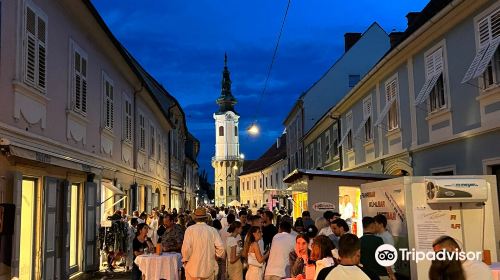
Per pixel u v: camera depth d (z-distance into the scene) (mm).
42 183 10953
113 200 17812
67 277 12266
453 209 8438
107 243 15352
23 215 10531
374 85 18844
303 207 17438
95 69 15281
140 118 22969
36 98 10625
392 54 15469
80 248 13672
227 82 103062
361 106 20969
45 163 10633
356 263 4863
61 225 12102
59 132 12094
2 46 9039
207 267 8961
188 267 8930
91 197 14281
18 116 9680
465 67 11586
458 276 4504
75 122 13320
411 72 14867
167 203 33250
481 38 10836
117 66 18047
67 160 11961
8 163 9375
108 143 16875
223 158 100125
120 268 16078
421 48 14102
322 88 35094
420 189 8531
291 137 44312
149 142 25422
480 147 11094
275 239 8508
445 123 12789
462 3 11055
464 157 11820
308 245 7715
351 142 22797
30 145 10180
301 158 37938
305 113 35188
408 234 8422
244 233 11258
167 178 33062
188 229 9031
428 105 13750
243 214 13117
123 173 19250
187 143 50625
